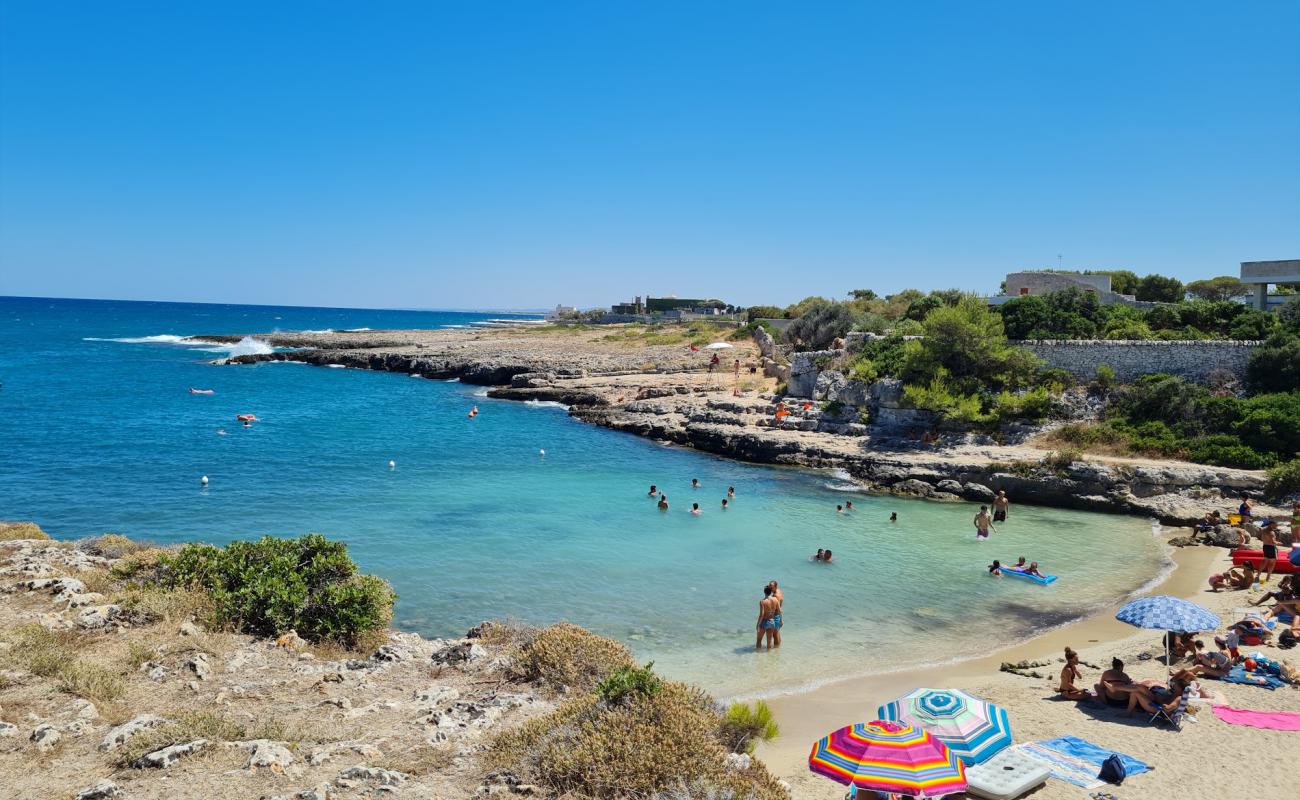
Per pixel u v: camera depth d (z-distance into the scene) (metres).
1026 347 52.25
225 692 14.56
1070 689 17.11
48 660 14.34
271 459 47.44
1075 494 39.97
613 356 99.38
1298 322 51.22
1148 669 18.88
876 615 23.81
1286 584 22.81
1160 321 58.84
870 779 10.77
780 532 33.72
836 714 16.98
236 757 11.62
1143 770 13.48
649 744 12.05
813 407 56.59
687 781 11.52
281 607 18.66
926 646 21.36
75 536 30.75
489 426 62.75
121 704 13.65
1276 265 59.72
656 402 66.12
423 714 14.19
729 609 24.11
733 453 52.44
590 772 11.45
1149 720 15.70
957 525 35.75
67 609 17.67
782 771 14.02
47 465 43.84
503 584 25.98
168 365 107.19
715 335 112.12
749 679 18.98
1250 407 42.06
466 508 36.59
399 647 18.33
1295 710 16.00
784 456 49.78
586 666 16.61
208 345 143.50
